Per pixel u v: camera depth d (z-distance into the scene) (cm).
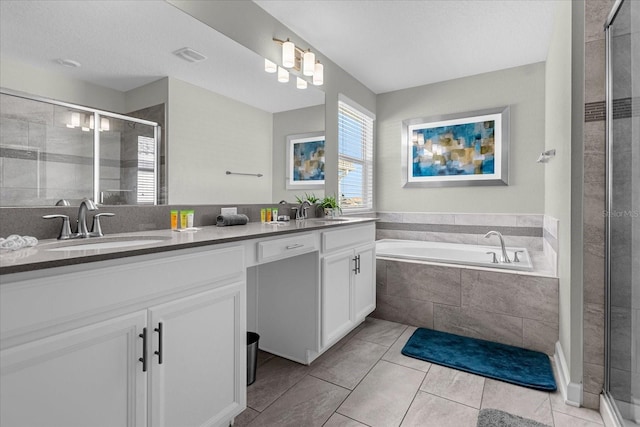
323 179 298
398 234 393
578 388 164
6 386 74
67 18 134
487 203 345
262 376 190
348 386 180
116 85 150
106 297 92
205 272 122
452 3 226
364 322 278
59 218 130
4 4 117
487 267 250
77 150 136
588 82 161
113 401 95
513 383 183
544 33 264
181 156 179
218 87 199
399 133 392
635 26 125
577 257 169
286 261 209
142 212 160
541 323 222
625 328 137
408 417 154
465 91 354
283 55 236
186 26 181
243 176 217
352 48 288
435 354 216
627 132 135
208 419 125
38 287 78
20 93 120
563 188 200
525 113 325
